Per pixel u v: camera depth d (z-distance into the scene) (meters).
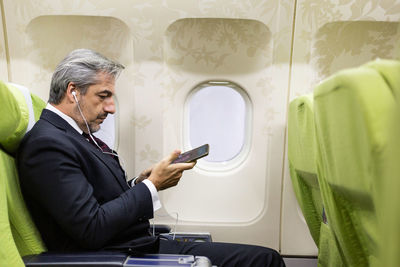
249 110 1.78
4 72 1.59
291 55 1.61
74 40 1.64
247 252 1.27
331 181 0.79
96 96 1.11
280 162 1.73
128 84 1.67
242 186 1.83
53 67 1.67
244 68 1.69
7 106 0.80
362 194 0.64
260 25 1.60
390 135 0.44
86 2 1.54
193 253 1.29
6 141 0.92
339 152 0.70
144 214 1.04
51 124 1.04
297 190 1.50
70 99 1.09
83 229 0.91
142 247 1.01
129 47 1.64
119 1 1.55
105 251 0.97
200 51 1.67
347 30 1.60
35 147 0.92
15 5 1.55
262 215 1.79
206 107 1.80
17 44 1.57
